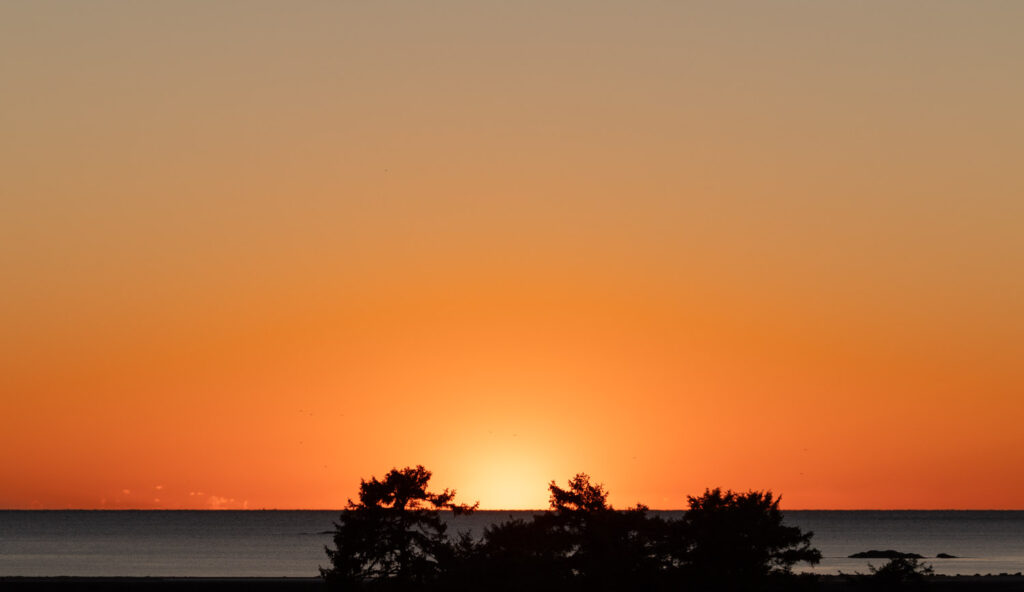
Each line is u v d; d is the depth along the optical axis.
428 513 130.62
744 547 115.44
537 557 115.56
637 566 113.94
